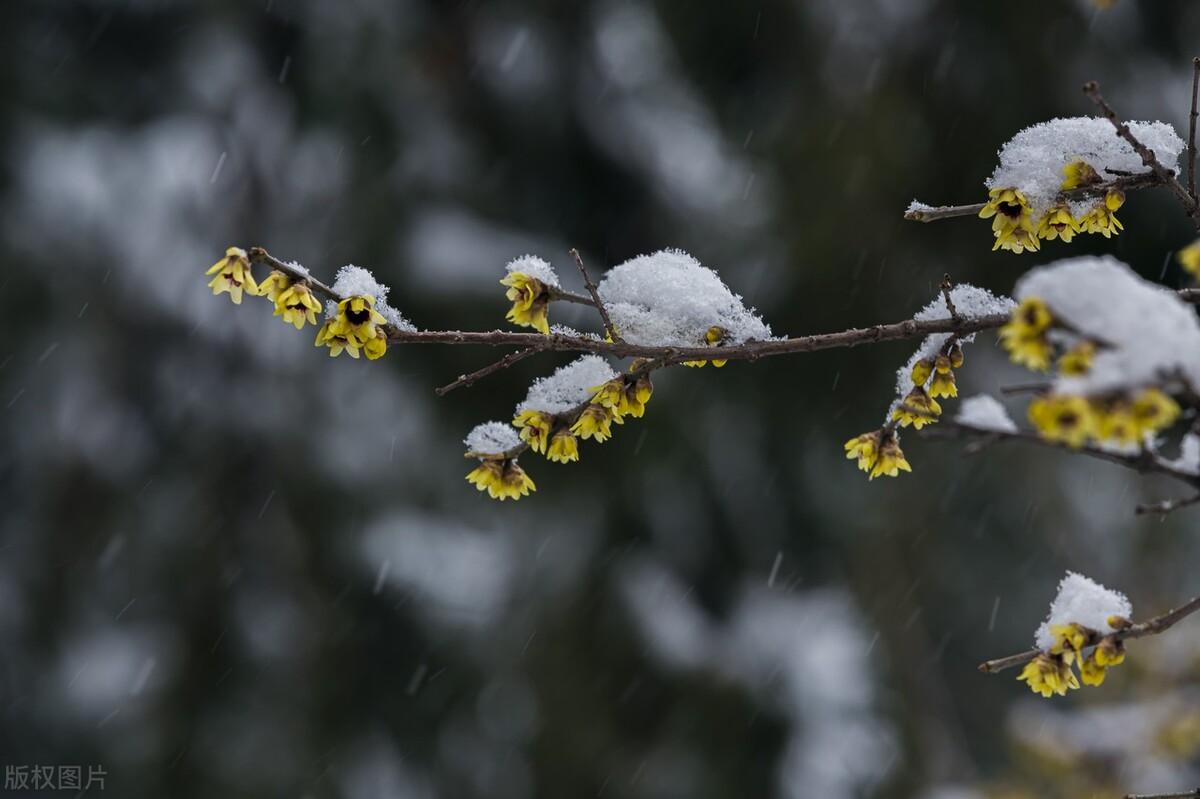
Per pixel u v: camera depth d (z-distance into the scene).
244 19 11.74
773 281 10.14
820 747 10.58
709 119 11.29
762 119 10.55
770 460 10.80
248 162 11.49
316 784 10.27
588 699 10.17
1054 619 3.21
